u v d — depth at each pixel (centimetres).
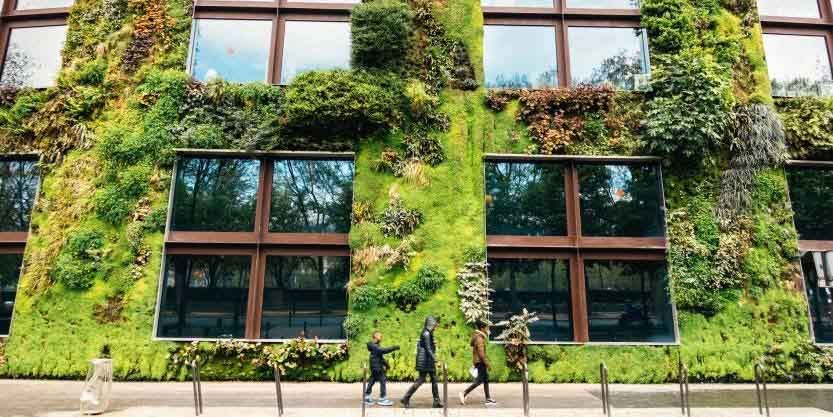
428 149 1260
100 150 1239
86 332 1152
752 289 1202
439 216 1226
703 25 1344
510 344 1159
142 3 1341
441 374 1138
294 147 1252
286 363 1145
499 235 1250
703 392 1060
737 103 1286
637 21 1388
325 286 1216
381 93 1257
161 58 1305
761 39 1350
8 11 1410
